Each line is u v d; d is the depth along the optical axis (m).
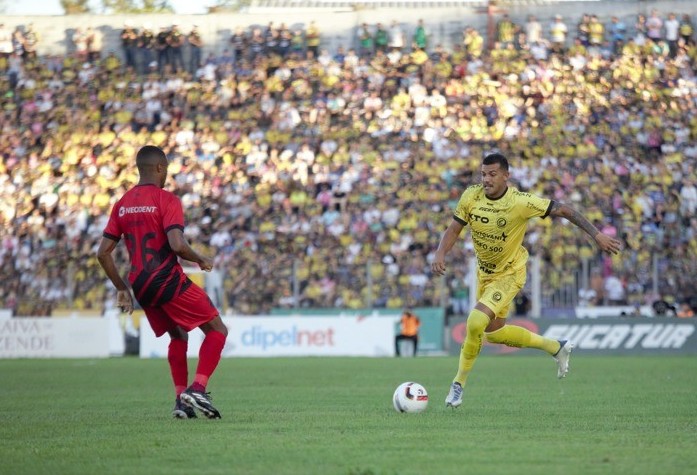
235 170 89.12
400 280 75.44
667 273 74.94
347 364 55.97
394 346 68.75
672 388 35.72
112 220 21.69
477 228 24.31
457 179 86.88
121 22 101.25
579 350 67.75
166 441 18.56
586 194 84.56
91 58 100.19
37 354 68.56
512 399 30.06
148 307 21.70
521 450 17.14
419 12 99.50
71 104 97.00
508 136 90.19
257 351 68.69
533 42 97.06
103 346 69.25
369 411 25.53
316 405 27.95
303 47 99.25
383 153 89.12
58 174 90.44
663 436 19.39
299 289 75.31
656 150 89.38
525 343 25.83
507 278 24.66
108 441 18.77
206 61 98.88
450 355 69.06
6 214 86.88
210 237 82.06
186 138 92.12
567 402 28.84
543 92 93.56
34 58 100.06
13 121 95.50
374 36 98.88
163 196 21.42
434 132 90.81
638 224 81.50
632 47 96.75
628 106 92.56
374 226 82.50
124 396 32.84
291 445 17.89
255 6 105.19
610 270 74.25
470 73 95.38
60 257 81.56
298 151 90.69
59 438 19.47
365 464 15.52
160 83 97.38
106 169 90.50
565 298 71.81
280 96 95.56
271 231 83.12
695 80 95.00
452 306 75.06
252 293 75.50
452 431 20.27
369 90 94.94
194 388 21.91
